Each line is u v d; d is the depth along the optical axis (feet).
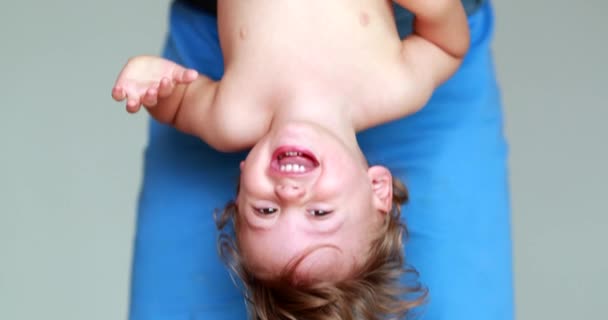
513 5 12.07
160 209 9.36
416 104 8.34
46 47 12.07
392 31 8.37
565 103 11.61
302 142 7.45
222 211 9.21
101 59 12.03
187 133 9.32
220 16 8.57
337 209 7.44
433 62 8.43
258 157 7.51
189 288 9.16
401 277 8.86
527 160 11.39
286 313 7.63
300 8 8.23
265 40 8.20
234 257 8.02
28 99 11.86
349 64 8.16
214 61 9.52
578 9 12.04
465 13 9.30
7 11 12.17
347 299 7.61
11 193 11.46
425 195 9.14
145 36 12.10
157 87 7.91
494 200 9.29
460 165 9.23
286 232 7.44
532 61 11.80
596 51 11.83
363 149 9.27
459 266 9.02
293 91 8.09
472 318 8.94
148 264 9.28
